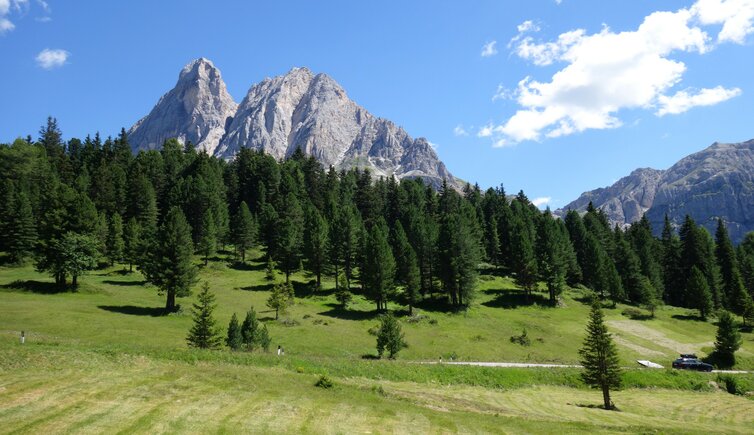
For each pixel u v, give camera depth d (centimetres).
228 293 8862
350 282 10588
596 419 3891
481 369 5178
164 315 6888
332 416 2492
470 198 18562
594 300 4875
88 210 8419
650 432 3155
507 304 9950
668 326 9362
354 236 10300
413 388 4050
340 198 15850
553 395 4878
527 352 7094
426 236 10600
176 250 7344
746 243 15525
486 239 13512
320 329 7094
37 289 7394
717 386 5959
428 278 10581
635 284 11525
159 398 2347
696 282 10238
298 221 12550
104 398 2238
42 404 2059
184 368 2922
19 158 12925
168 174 15675
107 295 7775
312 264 9994
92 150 17500
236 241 11631
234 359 3481
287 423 2280
